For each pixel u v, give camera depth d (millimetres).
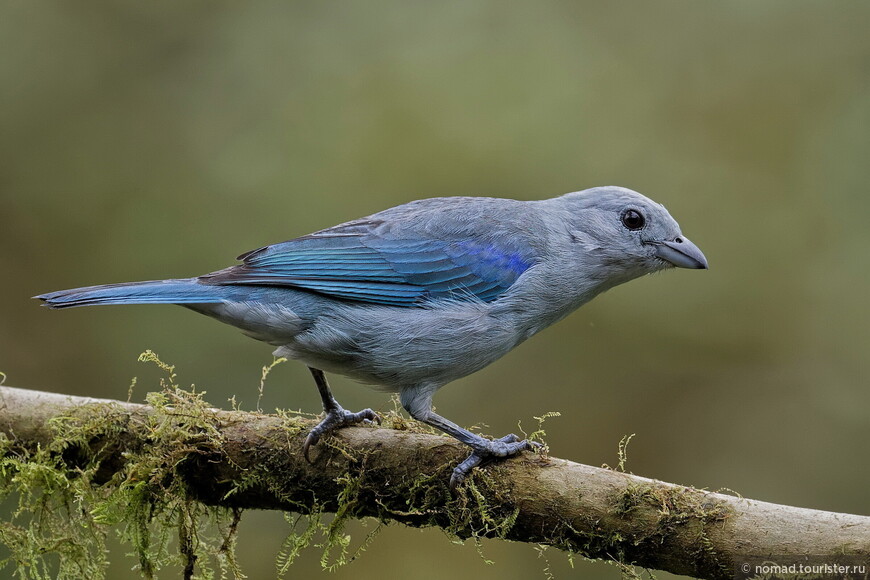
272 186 14906
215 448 7047
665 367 14578
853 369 14289
